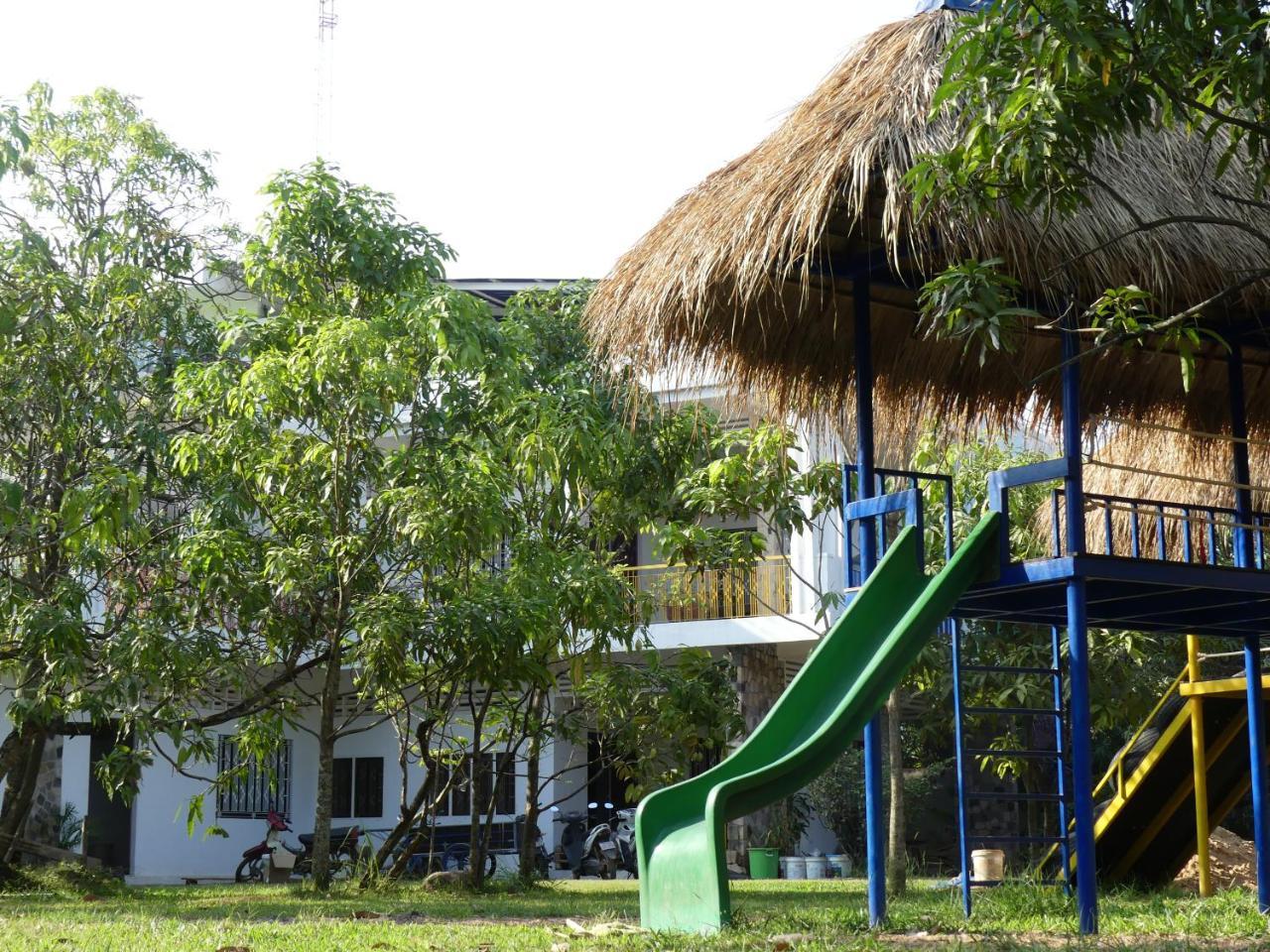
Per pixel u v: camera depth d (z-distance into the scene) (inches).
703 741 565.6
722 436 482.9
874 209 291.1
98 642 477.7
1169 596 309.6
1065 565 272.8
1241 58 195.9
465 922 324.5
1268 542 425.4
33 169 483.5
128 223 500.7
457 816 831.1
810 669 292.4
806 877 724.0
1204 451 414.9
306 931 282.7
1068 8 186.2
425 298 447.2
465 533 429.1
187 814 806.5
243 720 507.2
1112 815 447.5
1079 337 279.9
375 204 482.9
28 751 521.0
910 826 808.3
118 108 505.0
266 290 485.7
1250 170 298.2
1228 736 448.8
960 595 287.7
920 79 271.4
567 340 563.2
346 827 851.4
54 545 455.8
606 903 407.8
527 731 553.6
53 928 288.0
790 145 290.4
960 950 224.1
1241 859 489.7
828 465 470.3
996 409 367.6
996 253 267.9
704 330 318.0
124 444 486.9
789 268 274.1
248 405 440.1
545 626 458.9
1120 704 549.6
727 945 231.5
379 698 521.7
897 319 344.5
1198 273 283.7
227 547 441.4
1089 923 262.5
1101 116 200.2
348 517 463.5
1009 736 603.2
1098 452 464.4
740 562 491.8
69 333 446.3
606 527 546.3
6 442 478.0
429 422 461.1
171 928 287.1
